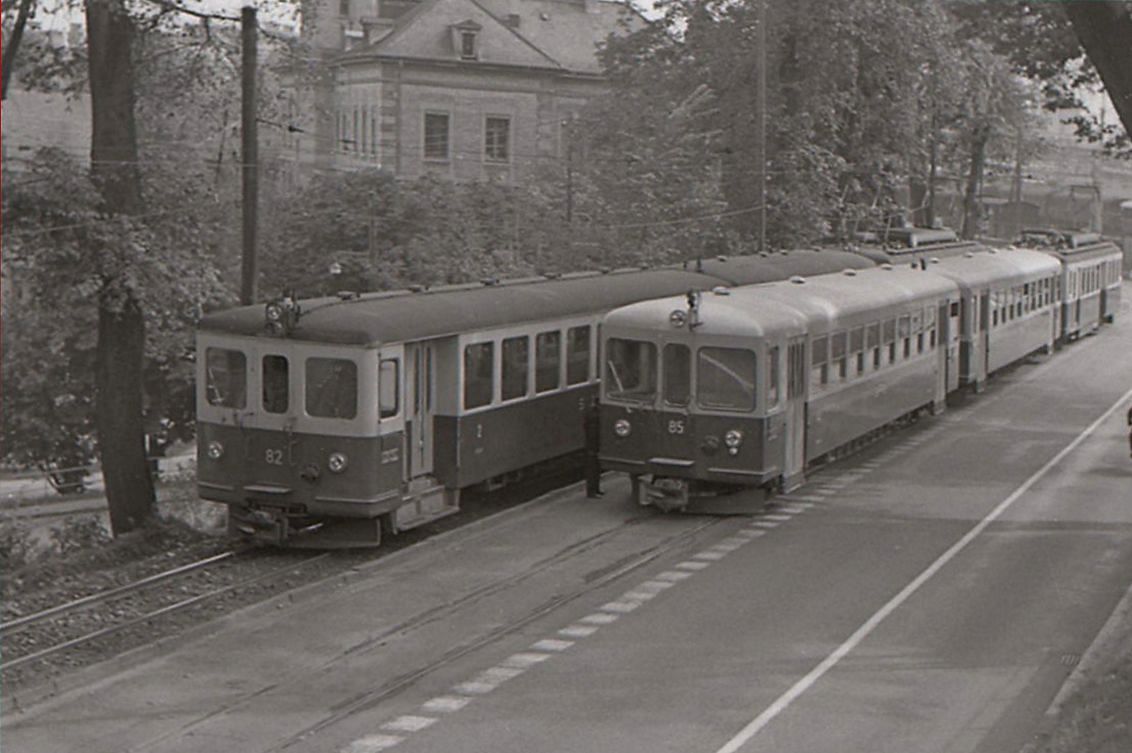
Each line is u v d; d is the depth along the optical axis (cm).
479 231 5212
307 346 2497
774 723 1734
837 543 2691
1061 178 12200
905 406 3797
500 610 2231
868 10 5628
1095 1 1933
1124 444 3897
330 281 5053
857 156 5981
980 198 8550
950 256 4947
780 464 2897
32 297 3056
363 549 2595
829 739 1680
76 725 1720
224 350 2559
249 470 2547
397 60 7638
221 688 1858
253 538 2586
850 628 2141
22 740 1669
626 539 2702
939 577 2445
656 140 5481
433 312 2673
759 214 5456
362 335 2470
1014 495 3173
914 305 3822
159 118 3400
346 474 2489
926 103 6091
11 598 2395
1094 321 6850
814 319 3056
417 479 2678
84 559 2756
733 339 2802
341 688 1862
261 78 3316
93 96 2948
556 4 8906
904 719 1752
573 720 1745
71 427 4975
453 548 2630
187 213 3005
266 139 5678
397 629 2125
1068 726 1677
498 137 7956
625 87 6238
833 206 5722
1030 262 5462
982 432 4069
